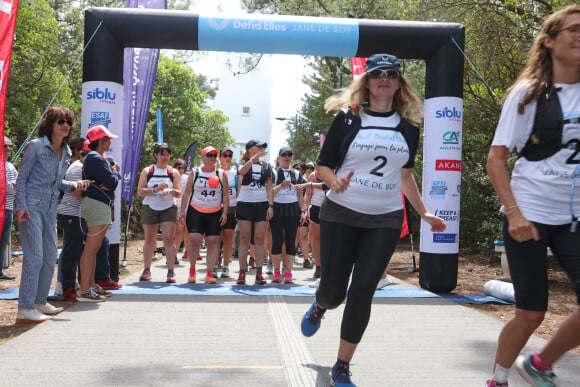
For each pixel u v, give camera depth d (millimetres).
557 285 9117
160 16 8109
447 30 8273
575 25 3014
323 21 8250
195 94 35594
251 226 8859
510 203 3025
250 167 8750
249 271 11211
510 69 12898
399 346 4977
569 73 3098
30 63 17672
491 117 14297
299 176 9578
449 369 4266
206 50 8383
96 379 3885
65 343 4875
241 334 5324
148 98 10562
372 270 3676
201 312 6395
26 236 5691
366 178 3754
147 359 4410
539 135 3061
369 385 3869
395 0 17891
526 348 4977
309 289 8352
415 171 16984
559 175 3033
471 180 14875
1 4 5449
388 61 3773
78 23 23328
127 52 10461
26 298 5699
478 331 5613
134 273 10180
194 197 8750
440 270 8227
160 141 16875
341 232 3814
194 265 8859
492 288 7824
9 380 3840
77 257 6918
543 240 3041
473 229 15070
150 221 8977
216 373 4070
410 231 11461
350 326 3682
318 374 4078
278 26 8211
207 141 37844
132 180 10828
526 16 11750
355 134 3777
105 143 6891
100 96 7988
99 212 6805
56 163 5820
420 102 3977
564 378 4062
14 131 18719
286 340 5105
